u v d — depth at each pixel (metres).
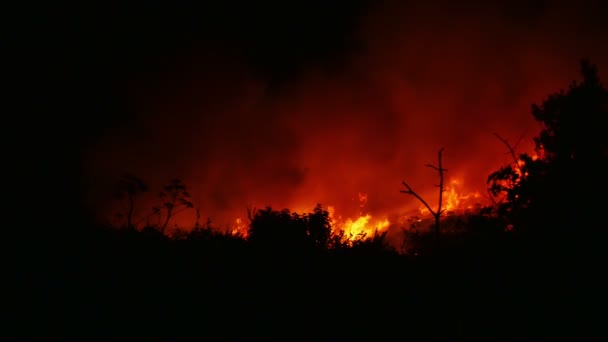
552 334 7.44
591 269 8.88
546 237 9.71
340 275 9.52
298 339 7.18
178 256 9.98
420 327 7.69
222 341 6.93
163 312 7.59
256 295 8.41
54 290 8.06
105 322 7.18
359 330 7.56
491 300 8.44
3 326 6.84
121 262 9.41
